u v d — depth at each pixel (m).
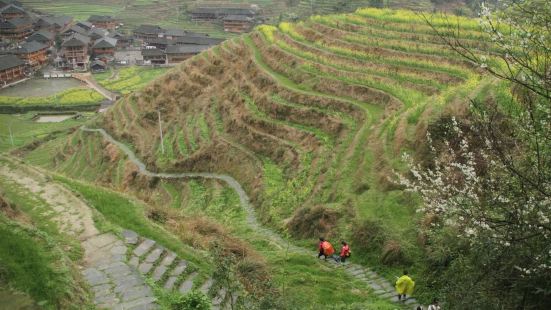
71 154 58.78
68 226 15.92
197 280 13.94
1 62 102.81
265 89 44.84
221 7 151.88
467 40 37.75
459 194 11.34
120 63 122.12
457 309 11.09
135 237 15.69
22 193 18.27
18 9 128.88
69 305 10.45
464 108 22.06
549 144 10.09
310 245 22.78
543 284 10.18
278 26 60.50
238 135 41.97
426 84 35.50
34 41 118.12
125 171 46.69
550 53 9.23
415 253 18.09
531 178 9.87
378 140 28.25
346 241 21.16
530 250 9.80
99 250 14.59
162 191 41.22
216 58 56.78
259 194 32.84
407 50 41.16
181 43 124.25
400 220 20.38
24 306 9.59
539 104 10.45
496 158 12.09
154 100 58.19
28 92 98.56
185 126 49.50
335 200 24.70
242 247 19.81
